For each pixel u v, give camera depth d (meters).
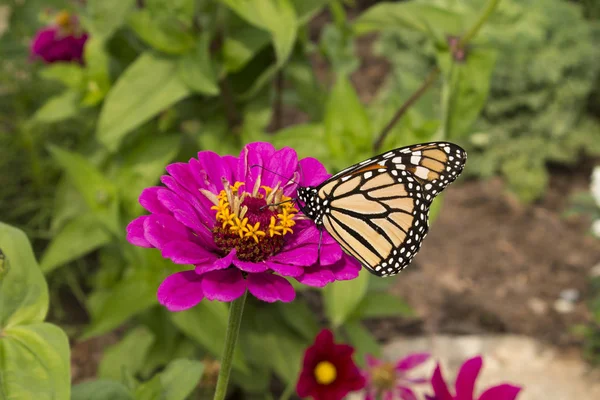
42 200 0.81
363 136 0.59
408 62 1.11
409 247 0.45
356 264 0.41
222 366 0.42
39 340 0.41
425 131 0.60
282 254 0.42
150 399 0.45
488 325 0.84
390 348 0.79
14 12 0.83
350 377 0.54
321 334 0.54
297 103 0.70
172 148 0.62
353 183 0.44
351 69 0.75
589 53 1.05
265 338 0.66
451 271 0.92
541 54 1.05
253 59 0.63
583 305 0.87
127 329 0.77
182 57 0.58
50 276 0.77
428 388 0.74
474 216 1.03
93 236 0.64
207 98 0.63
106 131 0.57
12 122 0.83
